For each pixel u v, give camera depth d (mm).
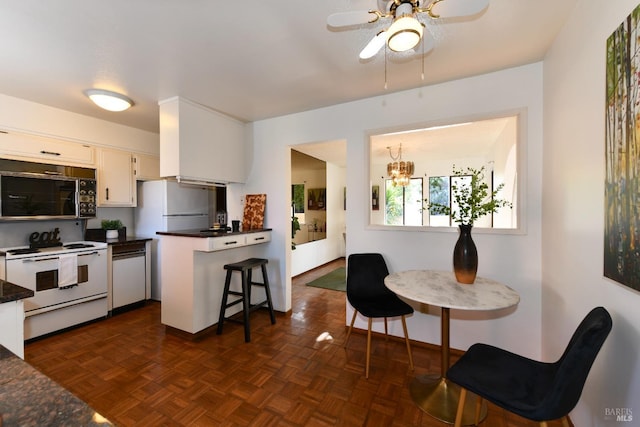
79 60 1954
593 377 1292
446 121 2330
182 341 2562
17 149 2619
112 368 2117
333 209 6562
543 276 2006
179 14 1488
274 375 2037
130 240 3344
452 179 5875
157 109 2918
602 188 1187
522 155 2084
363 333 2717
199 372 2068
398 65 2057
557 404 1030
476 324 2277
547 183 1914
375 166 6480
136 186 3627
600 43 1199
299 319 3092
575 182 1469
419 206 6145
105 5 1412
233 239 2752
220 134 3053
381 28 1618
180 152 2621
